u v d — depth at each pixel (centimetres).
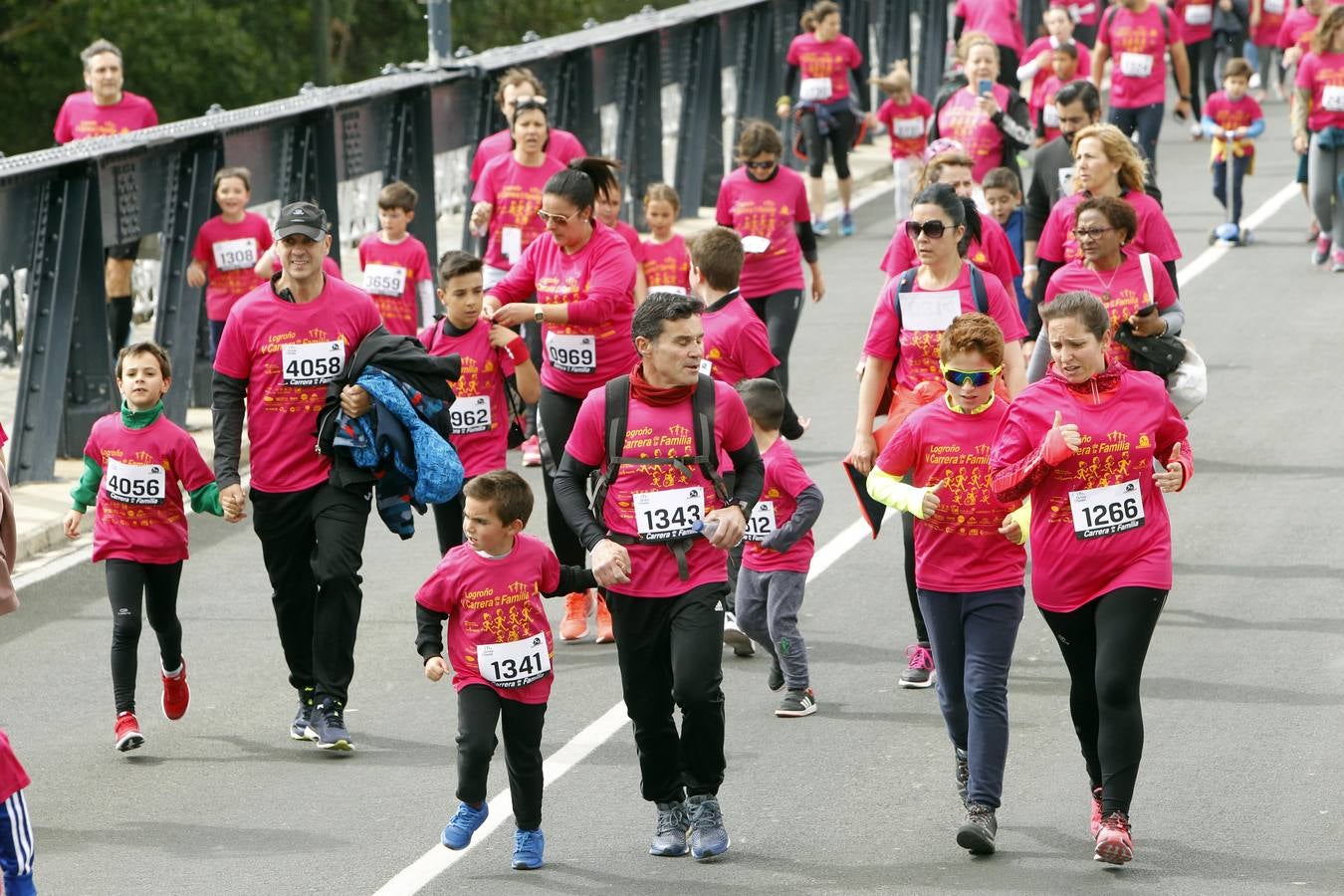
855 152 7188
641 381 2012
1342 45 4991
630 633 2009
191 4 9388
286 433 2391
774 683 2550
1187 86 5441
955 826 2102
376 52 11581
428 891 1988
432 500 2380
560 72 5441
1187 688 2488
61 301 3675
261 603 3022
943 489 2014
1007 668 2023
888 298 2448
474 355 2741
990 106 4091
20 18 9525
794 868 2006
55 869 2069
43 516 3391
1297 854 1988
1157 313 2600
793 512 2433
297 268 2353
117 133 4247
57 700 2620
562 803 2217
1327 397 3966
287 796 2264
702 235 2831
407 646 2811
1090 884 1933
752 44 6462
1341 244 5081
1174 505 3306
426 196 4934
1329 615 2745
